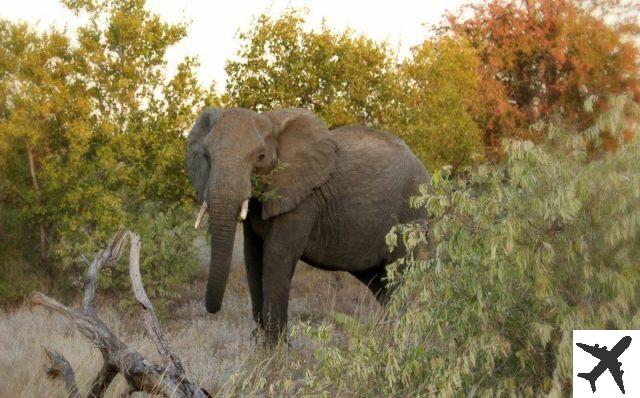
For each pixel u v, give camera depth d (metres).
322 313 14.60
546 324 6.47
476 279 6.74
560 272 6.63
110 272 14.30
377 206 12.71
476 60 19.92
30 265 16.00
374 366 7.25
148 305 7.55
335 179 12.32
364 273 13.91
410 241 7.02
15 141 15.84
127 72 15.08
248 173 11.06
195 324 13.34
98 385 7.49
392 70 16.66
